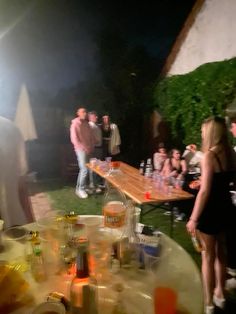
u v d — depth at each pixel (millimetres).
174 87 7160
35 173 7402
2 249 1618
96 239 1637
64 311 1065
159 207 5086
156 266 1503
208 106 6059
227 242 2906
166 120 7547
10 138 1964
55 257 1507
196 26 6836
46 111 9055
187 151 5875
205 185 2383
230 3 5832
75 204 5836
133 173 5133
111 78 10062
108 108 9648
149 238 1719
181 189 4160
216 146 2406
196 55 6895
